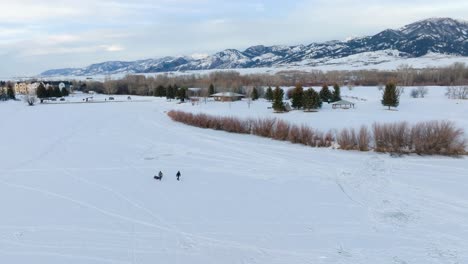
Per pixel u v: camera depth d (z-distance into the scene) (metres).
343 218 21.55
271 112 83.62
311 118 69.44
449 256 16.88
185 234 19.47
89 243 18.38
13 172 32.97
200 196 25.92
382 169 32.56
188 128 62.31
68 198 25.52
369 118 67.19
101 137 53.56
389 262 16.42
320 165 34.53
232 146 45.38
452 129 39.03
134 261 16.59
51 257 16.94
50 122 73.12
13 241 18.61
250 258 16.89
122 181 29.83
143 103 125.38
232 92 129.62
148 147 45.22
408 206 23.36
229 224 20.83
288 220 21.38
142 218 21.73
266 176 31.11
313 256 17.05
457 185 27.59
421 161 35.38
